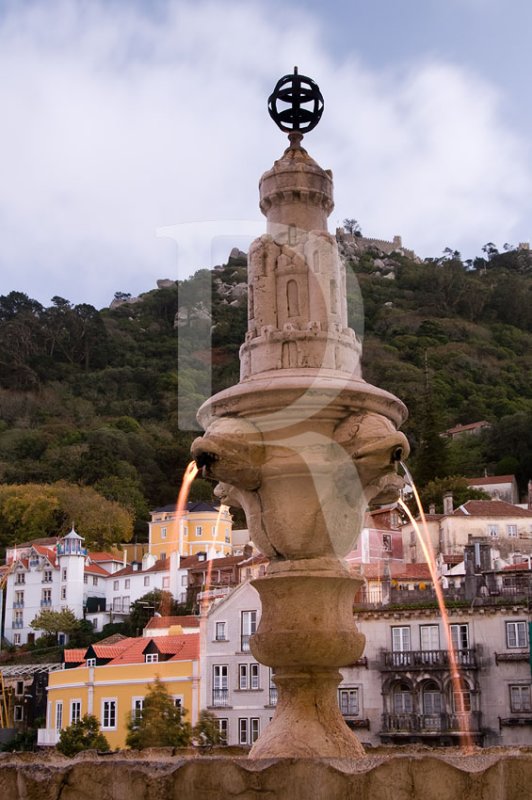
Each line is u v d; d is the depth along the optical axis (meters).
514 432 86.12
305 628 7.42
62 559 79.88
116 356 111.25
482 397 93.56
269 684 37.75
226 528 76.31
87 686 42.53
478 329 104.50
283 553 7.74
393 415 8.08
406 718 39.16
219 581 55.09
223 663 38.75
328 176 8.51
